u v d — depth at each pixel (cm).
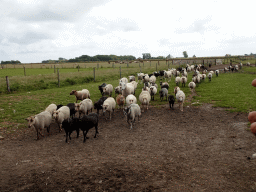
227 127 1011
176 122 1145
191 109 1412
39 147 838
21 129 1071
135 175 593
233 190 505
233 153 724
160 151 772
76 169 636
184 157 712
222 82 2627
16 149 816
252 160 661
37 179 579
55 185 547
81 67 6981
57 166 660
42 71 4969
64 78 2933
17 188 534
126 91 1602
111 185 543
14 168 648
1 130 1035
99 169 634
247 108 1301
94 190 521
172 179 567
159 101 1720
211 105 1477
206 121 1133
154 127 1073
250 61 7169
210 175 583
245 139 844
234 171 599
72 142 893
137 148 809
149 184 543
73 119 866
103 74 3647
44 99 1755
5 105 1512
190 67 4475
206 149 774
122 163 675
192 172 604
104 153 766
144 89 1720
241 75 3366
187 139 888
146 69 4778
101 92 1950
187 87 2362
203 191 504
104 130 1053
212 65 6369
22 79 2566
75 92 1590
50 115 1001
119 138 930
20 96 1877
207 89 2144
